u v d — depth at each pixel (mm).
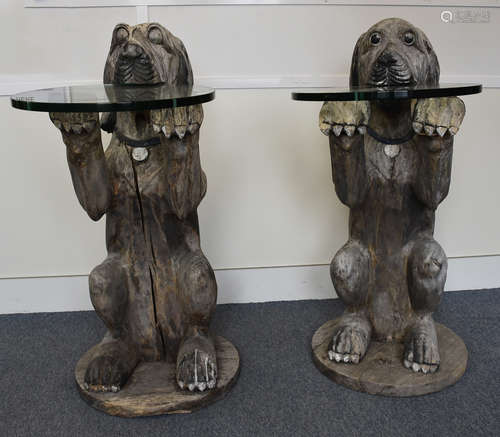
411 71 1623
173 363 1886
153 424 1679
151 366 1874
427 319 1907
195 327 1840
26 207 2342
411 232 1867
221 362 1892
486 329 2150
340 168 1676
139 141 1719
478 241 2480
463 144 2363
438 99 1533
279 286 2463
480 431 1600
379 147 1796
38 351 2104
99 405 1721
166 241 1792
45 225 2365
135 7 2182
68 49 2213
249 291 2461
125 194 1744
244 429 1644
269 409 1724
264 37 2238
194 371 1733
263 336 2158
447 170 1683
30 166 2301
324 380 1855
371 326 1952
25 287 2412
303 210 2402
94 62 2227
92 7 2182
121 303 1796
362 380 1770
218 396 1759
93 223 2371
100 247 2398
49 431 1662
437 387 1762
